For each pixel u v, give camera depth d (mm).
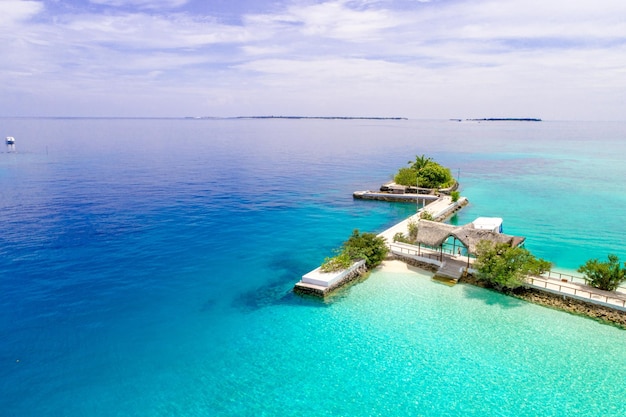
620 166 122812
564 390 24281
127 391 24641
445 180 83625
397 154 159500
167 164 122875
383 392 24469
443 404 23453
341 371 26375
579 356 27266
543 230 55656
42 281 38844
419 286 38000
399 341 29438
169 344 29344
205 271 41906
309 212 67062
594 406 23031
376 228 57938
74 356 27797
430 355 27766
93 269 41812
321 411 23078
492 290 36656
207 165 121750
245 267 43062
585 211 67000
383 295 36406
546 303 33781
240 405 23578
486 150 177875
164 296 36469
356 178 101125
